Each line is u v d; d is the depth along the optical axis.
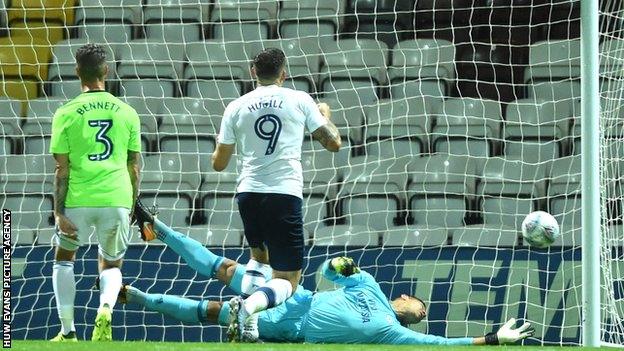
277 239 24.56
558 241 35.47
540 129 39.84
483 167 39.09
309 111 24.98
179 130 40.19
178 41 44.62
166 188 38.31
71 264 26.48
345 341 27.83
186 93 42.72
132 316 32.47
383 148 40.22
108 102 26.20
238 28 44.62
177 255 32.56
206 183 38.69
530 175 38.47
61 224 25.64
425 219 37.69
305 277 31.88
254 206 24.56
